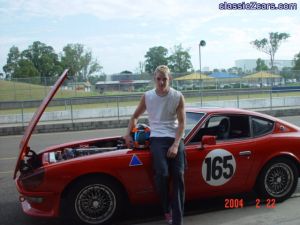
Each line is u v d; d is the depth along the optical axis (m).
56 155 5.37
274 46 75.62
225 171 5.21
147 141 4.94
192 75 35.41
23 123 18.75
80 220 4.71
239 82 32.62
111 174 4.71
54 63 88.12
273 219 4.96
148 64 93.06
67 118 21.27
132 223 5.01
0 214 5.55
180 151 4.51
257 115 5.59
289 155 5.54
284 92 29.86
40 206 4.68
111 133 16.12
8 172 8.40
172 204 4.52
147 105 4.64
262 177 5.46
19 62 82.88
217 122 5.36
